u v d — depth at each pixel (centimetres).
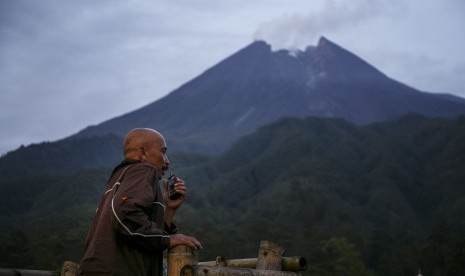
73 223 11575
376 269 13238
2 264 7812
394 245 14225
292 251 11594
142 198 342
